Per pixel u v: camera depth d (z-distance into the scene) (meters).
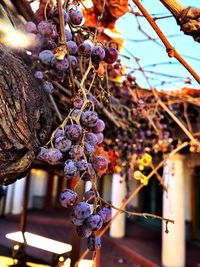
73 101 0.21
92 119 0.20
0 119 0.17
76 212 0.18
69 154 0.19
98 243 0.19
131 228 2.59
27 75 0.21
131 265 1.67
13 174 0.18
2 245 1.66
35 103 0.21
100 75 0.26
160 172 1.30
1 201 2.85
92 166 0.20
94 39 0.22
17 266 1.34
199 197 2.19
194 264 1.60
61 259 1.27
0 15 0.24
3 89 0.18
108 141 0.63
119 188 1.99
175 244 1.43
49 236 2.28
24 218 1.53
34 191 3.50
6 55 0.21
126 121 0.64
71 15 0.22
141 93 0.61
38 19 0.25
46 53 0.19
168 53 0.18
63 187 3.55
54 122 0.44
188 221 2.20
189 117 0.88
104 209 0.20
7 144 0.17
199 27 0.16
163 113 0.76
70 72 0.19
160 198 2.58
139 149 0.66
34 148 0.19
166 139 0.70
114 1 0.33
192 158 1.56
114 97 0.61
